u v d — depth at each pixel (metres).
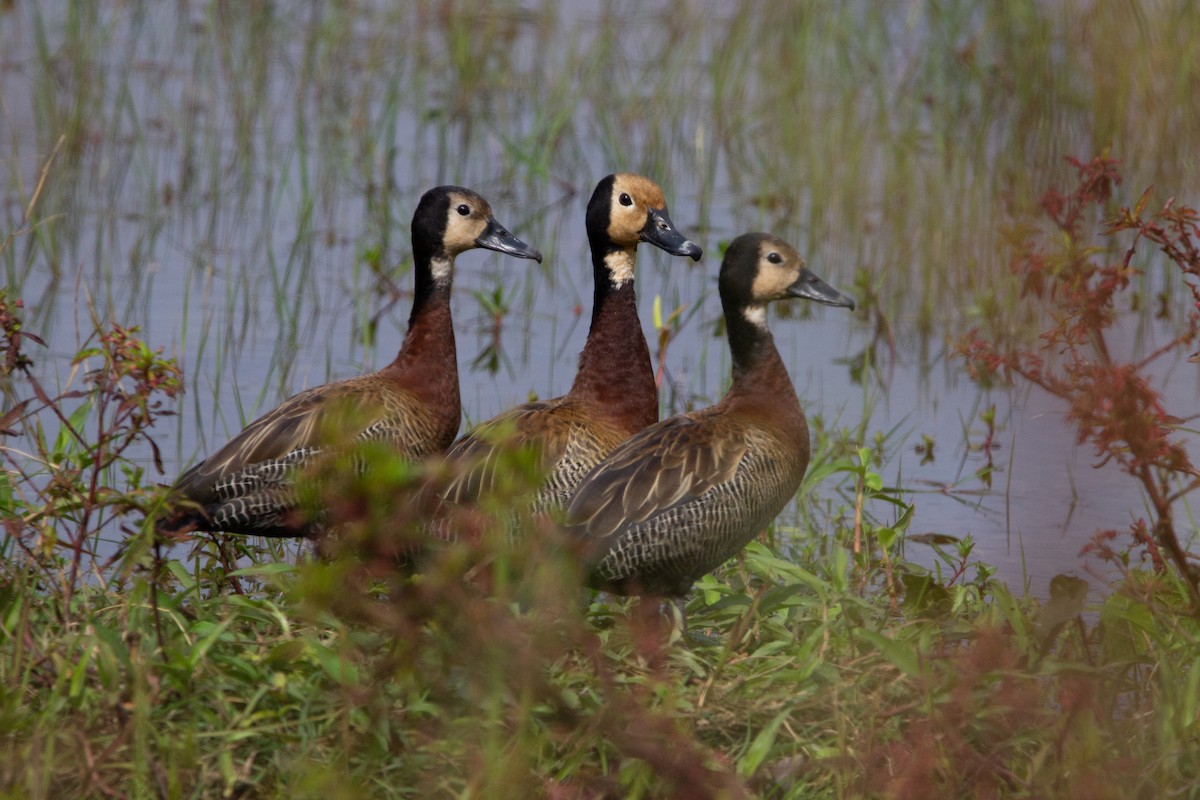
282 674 8.06
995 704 8.11
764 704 8.38
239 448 11.07
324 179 19.88
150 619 8.63
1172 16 21.31
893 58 24.94
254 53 24.77
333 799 7.21
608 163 21.17
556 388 15.16
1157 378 15.39
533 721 7.87
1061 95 21.56
